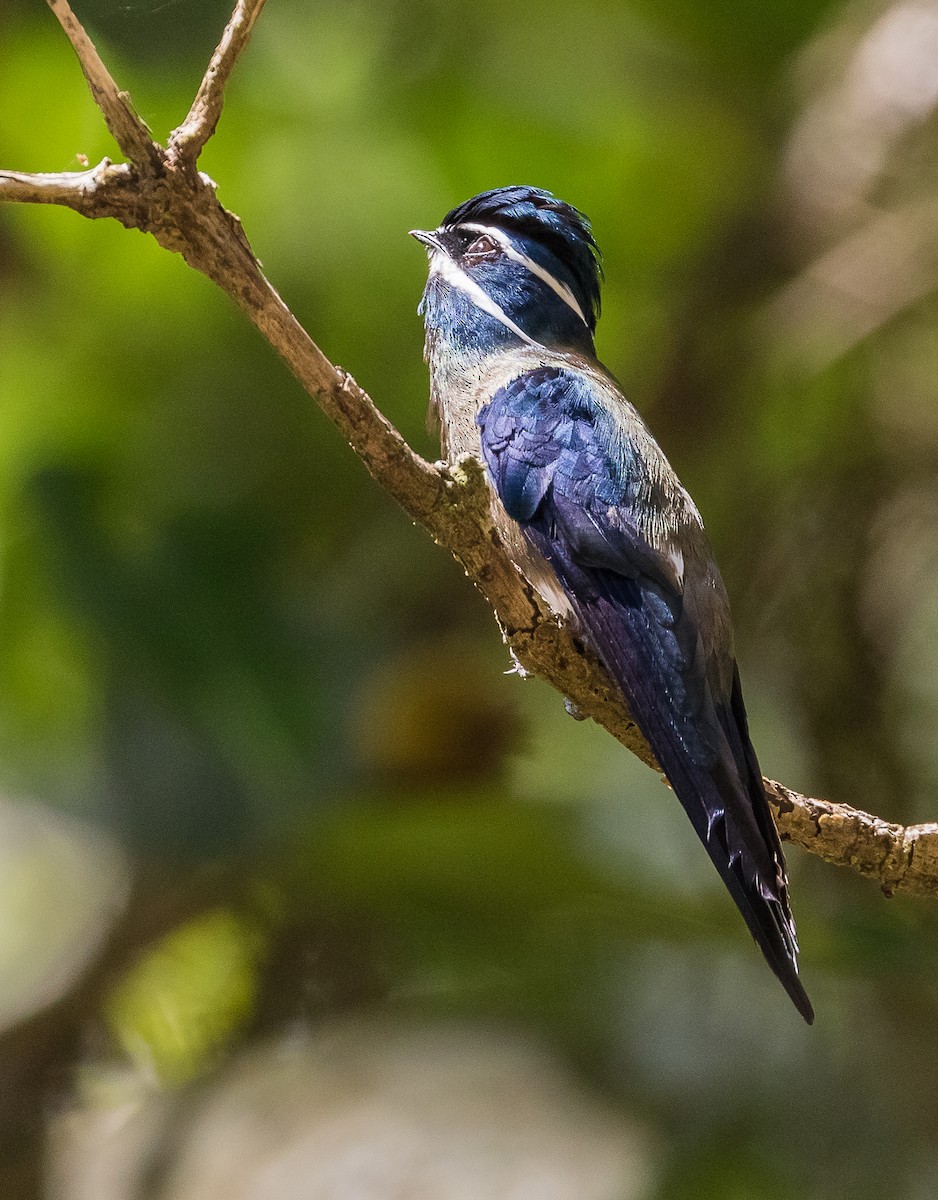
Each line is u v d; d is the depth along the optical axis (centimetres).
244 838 963
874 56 1310
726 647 788
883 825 712
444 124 1303
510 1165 961
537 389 869
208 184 596
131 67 1156
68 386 1261
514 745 1037
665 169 1368
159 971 1123
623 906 977
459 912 1011
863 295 1246
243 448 1220
